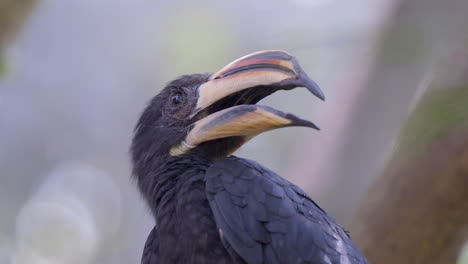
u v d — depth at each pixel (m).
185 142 8.81
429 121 10.15
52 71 24.02
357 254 8.12
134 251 25.19
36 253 23.56
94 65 24.73
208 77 9.17
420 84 13.62
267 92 8.77
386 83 13.74
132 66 25.31
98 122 24.88
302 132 21.16
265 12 22.75
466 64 10.26
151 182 8.76
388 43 11.43
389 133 13.88
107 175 25.08
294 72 8.09
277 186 8.09
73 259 24.16
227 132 8.48
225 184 8.05
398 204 10.23
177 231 8.04
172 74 24.55
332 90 17.28
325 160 14.07
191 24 24.44
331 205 13.77
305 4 18.08
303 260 7.70
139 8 25.52
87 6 24.62
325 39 17.88
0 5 12.06
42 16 23.47
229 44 23.72
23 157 23.66
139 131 9.38
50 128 24.06
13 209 23.45
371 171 13.87
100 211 24.83
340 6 17.70
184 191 8.21
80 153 24.72
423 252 10.28
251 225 7.82
